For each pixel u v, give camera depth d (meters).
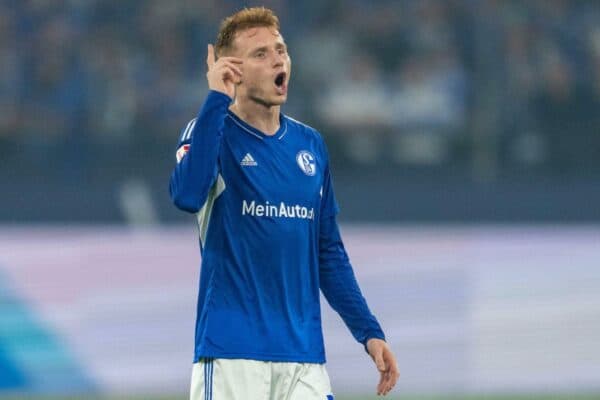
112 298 37.09
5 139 45.44
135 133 46.16
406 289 37.59
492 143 45.84
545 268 37.94
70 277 37.12
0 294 36.94
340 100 47.53
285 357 16.09
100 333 36.84
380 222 41.00
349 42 49.41
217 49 16.77
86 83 47.84
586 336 37.59
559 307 37.72
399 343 37.31
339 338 36.59
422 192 41.22
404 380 37.09
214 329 16.00
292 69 48.47
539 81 47.06
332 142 46.47
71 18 49.69
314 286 16.69
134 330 36.94
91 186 41.16
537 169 45.16
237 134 16.44
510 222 40.94
